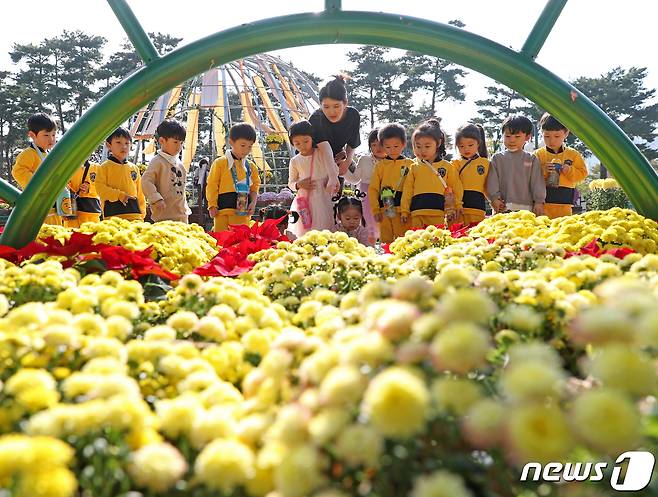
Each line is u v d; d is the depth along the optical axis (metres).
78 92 48.59
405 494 0.88
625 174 3.55
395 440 0.88
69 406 1.00
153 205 5.86
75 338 1.32
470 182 5.81
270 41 3.28
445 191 5.57
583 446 0.88
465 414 0.89
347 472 0.89
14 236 3.26
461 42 3.35
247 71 25.09
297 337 1.20
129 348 1.35
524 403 0.84
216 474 0.89
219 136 24.12
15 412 1.06
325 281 2.44
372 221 6.59
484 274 1.59
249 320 1.71
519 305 1.48
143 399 1.29
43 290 2.09
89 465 0.95
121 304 1.69
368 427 0.86
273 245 4.21
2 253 2.81
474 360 0.91
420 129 5.62
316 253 3.41
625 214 3.51
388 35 3.32
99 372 1.19
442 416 0.92
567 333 1.37
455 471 0.89
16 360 1.27
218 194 6.12
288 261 2.81
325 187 5.92
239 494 0.92
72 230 3.77
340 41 3.34
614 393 0.82
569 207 6.11
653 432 0.88
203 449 1.00
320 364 1.01
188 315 1.61
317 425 0.88
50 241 2.78
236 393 1.23
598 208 16.05
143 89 3.20
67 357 1.30
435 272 2.70
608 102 45.94
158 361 1.34
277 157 25.41
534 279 1.66
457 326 0.94
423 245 3.81
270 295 2.50
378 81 48.47
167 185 6.01
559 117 3.50
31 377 1.09
